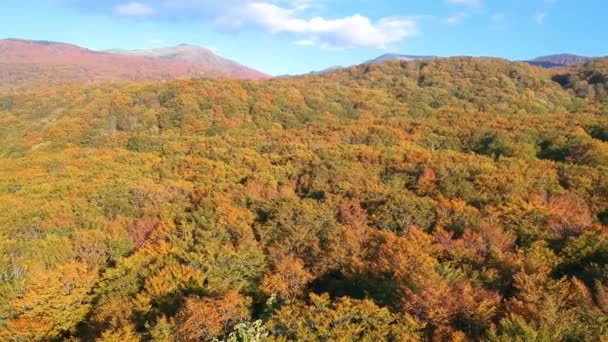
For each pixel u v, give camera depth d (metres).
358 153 65.25
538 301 21.31
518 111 97.50
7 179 63.03
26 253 36.75
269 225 38.94
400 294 24.11
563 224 33.06
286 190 52.22
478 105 108.44
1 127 102.19
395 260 28.03
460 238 31.97
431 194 44.75
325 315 21.95
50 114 108.62
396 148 68.69
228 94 112.81
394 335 21.05
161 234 39.75
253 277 31.91
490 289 24.86
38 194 54.78
